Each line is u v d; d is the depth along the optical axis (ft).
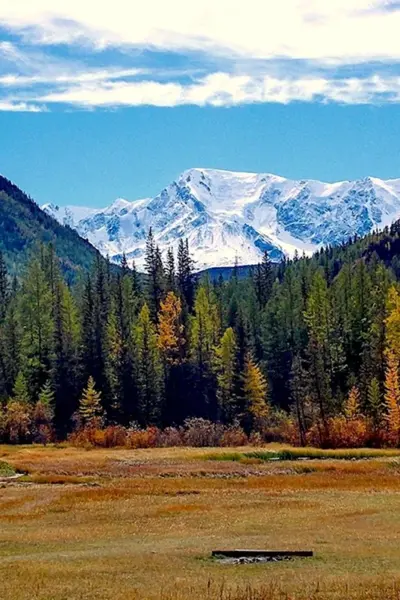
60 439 450.30
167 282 622.95
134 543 132.05
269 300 646.74
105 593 87.15
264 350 572.92
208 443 413.39
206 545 125.59
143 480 252.01
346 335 537.65
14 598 85.15
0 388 499.10
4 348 513.45
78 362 504.84
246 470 285.84
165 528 151.12
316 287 543.80
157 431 425.69
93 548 127.03
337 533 138.62
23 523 161.99
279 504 187.62
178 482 244.63
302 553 113.19
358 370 511.81
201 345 530.68
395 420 407.44
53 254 602.03
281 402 530.27
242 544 125.59
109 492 216.74
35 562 110.42
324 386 457.68
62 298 529.86
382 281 559.79
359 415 425.69
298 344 552.41
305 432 427.74
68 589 89.51
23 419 442.91
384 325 469.98
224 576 98.02
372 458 340.59
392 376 417.69
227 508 181.47
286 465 301.02
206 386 517.14
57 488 230.48
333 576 97.09
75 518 168.35
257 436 436.35
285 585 90.63
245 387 481.87
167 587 90.48
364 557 111.65
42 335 514.68
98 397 468.34
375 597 83.46
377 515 163.43
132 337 520.42
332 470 289.74
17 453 341.41
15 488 231.71
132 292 610.65
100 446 408.05
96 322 523.29
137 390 493.77
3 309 614.75
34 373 501.15
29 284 523.29
